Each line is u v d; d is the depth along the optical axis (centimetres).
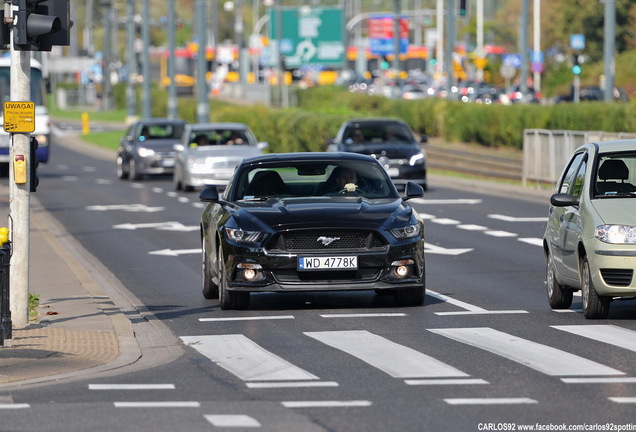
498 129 14362
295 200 4319
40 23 3662
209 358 3291
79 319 3969
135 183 11712
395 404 2609
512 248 6125
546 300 4400
